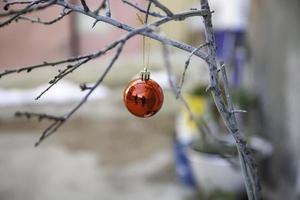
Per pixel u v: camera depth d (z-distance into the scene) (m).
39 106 8.30
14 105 8.34
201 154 4.40
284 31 4.25
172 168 5.93
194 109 4.98
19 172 6.00
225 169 4.30
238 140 1.45
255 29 5.25
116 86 9.17
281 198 4.32
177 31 9.03
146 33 1.29
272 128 4.65
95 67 9.23
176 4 8.83
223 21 6.96
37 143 1.53
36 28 9.59
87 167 6.12
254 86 5.28
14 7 4.14
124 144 6.89
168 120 7.75
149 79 1.47
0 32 9.55
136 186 5.52
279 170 4.40
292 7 4.04
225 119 1.42
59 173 5.95
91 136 7.25
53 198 5.31
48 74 9.10
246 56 5.55
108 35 9.65
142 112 1.42
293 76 4.02
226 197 4.33
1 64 9.67
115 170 6.00
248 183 1.53
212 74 1.39
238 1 7.04
